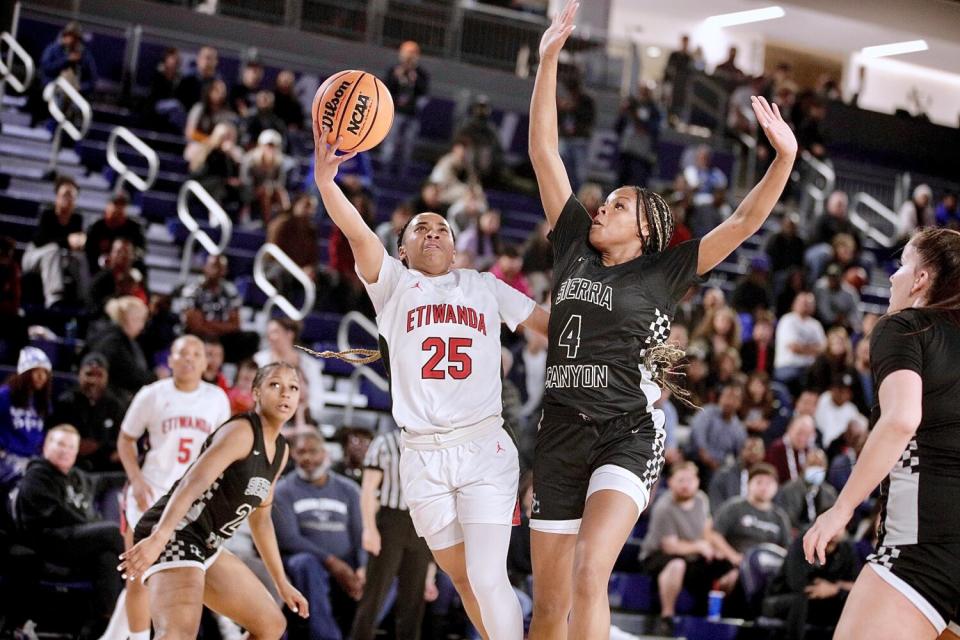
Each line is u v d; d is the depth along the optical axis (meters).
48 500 8.62
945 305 4.55
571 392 4.90
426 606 9.46
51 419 9.70
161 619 5.93
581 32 22.98
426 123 20.02
